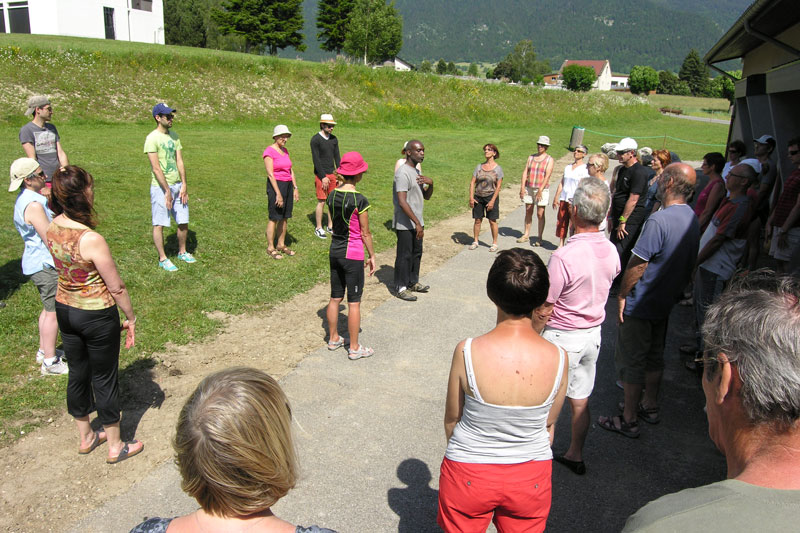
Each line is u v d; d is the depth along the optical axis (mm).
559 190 8500
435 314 6391
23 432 3881
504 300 2232
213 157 14648
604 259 3346
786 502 1066
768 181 7277
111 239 7750
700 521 1082
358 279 5031
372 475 3658
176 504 3338
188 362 5000
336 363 5141
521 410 2180
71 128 18734
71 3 38594
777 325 1178
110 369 3555
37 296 5828
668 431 4270
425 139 23109
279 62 29203
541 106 36406
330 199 4934
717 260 5086
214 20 61188
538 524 2342
